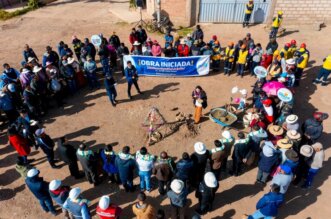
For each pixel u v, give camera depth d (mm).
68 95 14844
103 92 15039
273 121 11320
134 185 10336
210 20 20859
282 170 8500
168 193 8195
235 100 13219
